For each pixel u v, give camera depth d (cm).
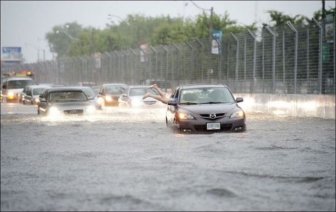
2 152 3400
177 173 2455
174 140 4000
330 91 6706
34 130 5097
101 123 5775
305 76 7206
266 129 4794
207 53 9931
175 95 5009
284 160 2886
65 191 2038
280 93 7744
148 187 2097
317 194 1959
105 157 3106
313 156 3045
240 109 4559
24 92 11688
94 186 2136
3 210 1755
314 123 5522
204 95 4803
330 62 6712
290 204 1800
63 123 5844
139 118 6469
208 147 3512
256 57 8356
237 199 1872
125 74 14362
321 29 6794
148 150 3422
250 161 2855
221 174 2416
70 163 2856
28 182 2255
